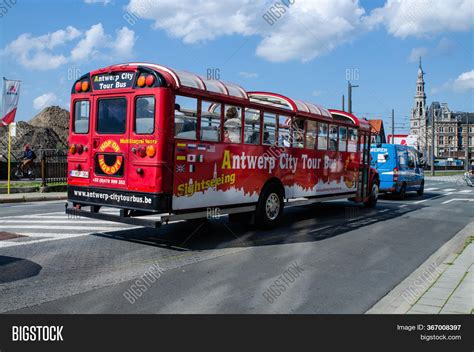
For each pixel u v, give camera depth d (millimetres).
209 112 8891
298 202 11883
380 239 10203
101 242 8898
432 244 9773
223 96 9133
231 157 9484
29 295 5652
